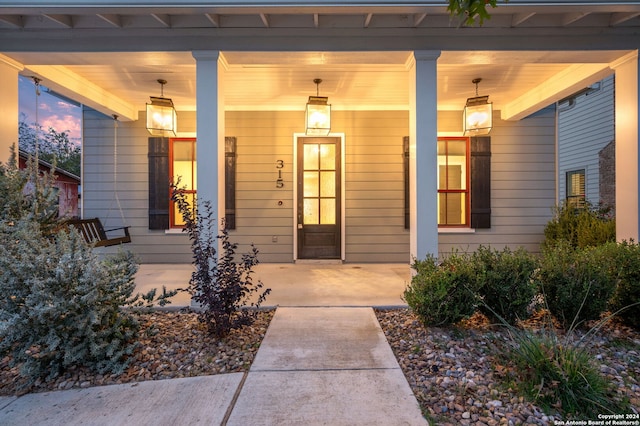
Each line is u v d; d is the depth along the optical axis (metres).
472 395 2.15
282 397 2.15
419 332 2.97
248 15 3.67
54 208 3.64
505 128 6.31
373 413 2.00
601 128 9.55
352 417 1.96
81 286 2.40
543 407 2.03
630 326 3.09
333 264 6.12
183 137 6.22
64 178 12.32
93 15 3.58
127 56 3.76
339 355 2.67
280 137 6.17
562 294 2.93
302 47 3.70
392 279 4.93
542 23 3.67
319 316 3.44
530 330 2.79
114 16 3.51
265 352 2.71
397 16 3.69
